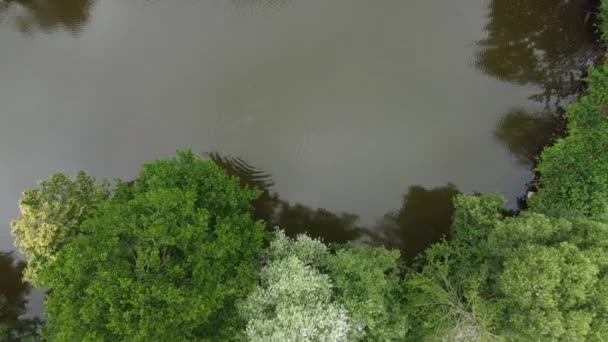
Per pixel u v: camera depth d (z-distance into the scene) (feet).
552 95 86.74
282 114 88.79
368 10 91.66
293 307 57.72
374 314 59.41
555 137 83.46
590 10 87.56
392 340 64.08
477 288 59.88
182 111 89.15
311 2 92.22
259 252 65.16
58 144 87.30
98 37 92.58
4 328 73.61
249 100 89.35
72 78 90.58
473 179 84.58
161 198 54.75
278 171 87.20
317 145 87.61
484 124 86.84
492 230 60.75
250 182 86.79
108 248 53.62
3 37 92.12
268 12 92.43
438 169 85.56
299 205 85.97
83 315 48.98
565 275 49.19
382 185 85.76
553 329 47.47
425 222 83.97
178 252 57.93
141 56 91.86
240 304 59.67
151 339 50.37
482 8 90.79
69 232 67.72
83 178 71.36
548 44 89.35
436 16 90.94
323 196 86.02
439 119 87.51
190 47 92.22
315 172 86.79
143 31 92.84
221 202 62.69
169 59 91.71
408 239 83.66
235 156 87.86
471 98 88.07
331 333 57.57
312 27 91.86
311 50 91.15
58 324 55.01
